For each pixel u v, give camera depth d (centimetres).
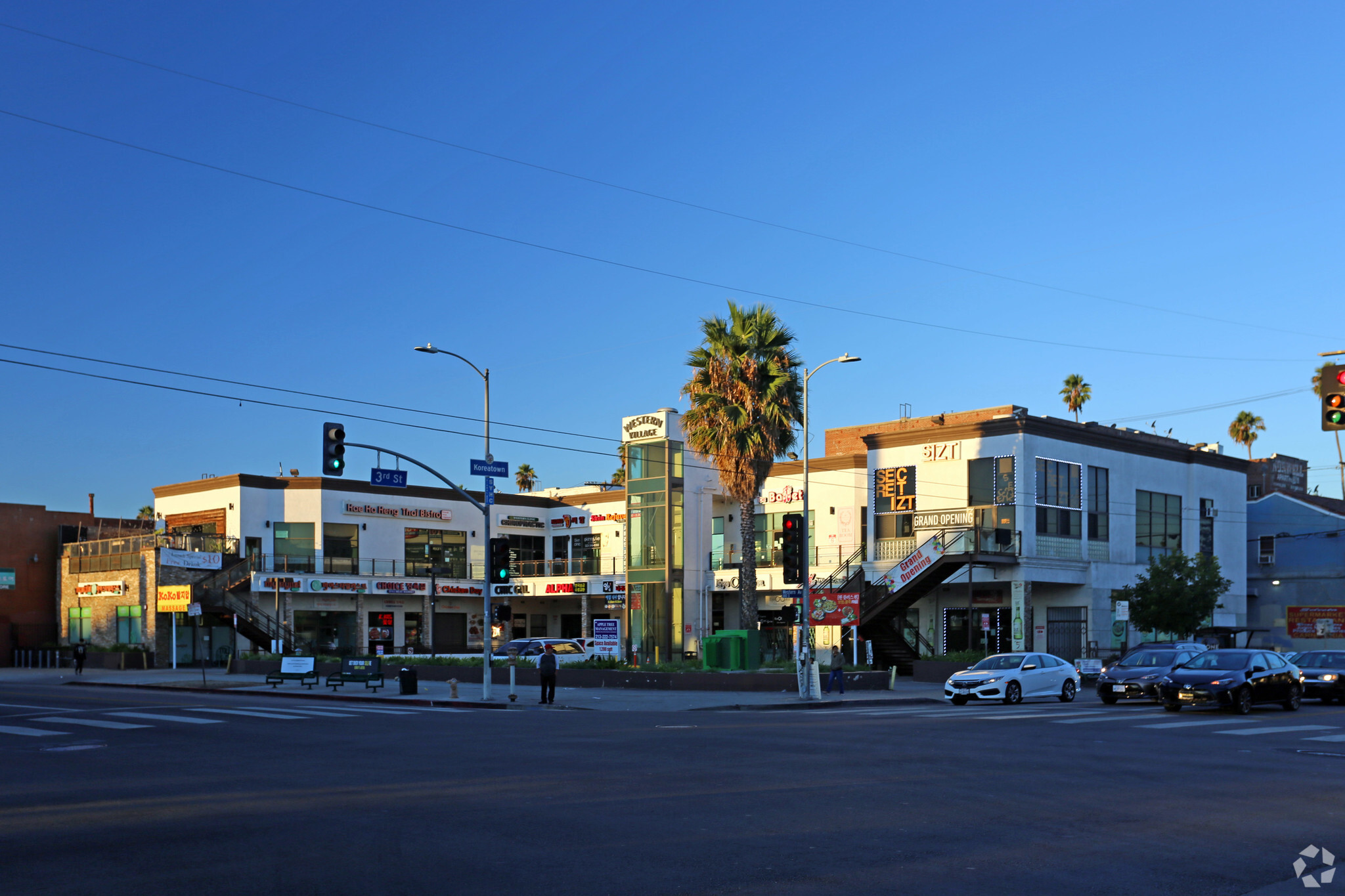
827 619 3456
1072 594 4678
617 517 6494
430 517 6494
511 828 1091
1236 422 8944
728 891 842
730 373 4331
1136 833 1071
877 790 1336
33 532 6494
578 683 3897
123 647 5678
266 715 2667
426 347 3200
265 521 6034
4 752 1822
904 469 4866
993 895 834
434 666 4353
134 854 975
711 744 1895
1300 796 1311
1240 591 5525
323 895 834
